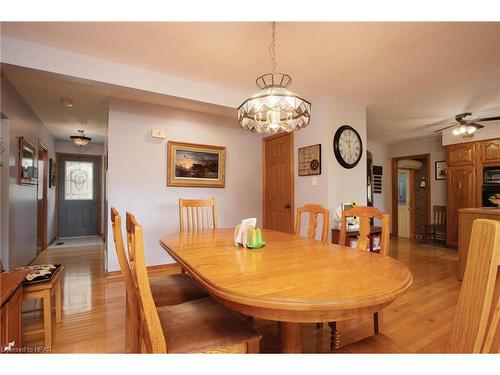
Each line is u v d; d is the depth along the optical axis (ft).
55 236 19.66
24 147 11.49
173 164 12.46
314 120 11.76
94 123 15.31
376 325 5.04
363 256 5.02
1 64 6.98
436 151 19.13
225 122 14.10
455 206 16.46
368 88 10.47
